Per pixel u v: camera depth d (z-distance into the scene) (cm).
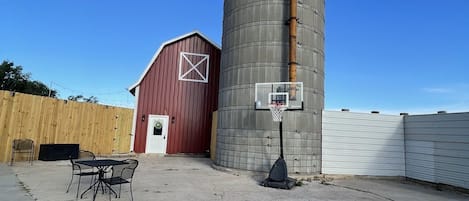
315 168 934
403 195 707
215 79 1510
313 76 968
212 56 1523
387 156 975
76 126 1109
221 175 883
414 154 945
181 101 1452
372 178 958
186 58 1485
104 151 1223
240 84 974
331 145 969
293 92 898
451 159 822
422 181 905
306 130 927
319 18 1022
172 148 1411
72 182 681
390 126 991
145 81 1415
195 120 1456
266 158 902
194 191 655
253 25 980
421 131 926
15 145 907
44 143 1000
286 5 962
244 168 922
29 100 966
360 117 986
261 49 956
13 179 681
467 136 786
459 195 744
